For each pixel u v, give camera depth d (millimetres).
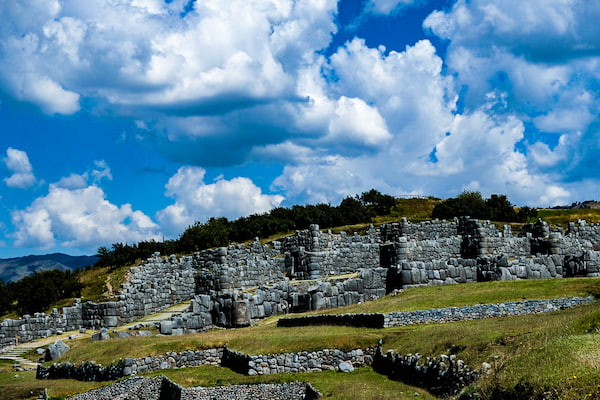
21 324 58469
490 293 45594
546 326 30219
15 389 43031
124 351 44156
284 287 55406
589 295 43188
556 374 22969
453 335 32688
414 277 53750
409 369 32406
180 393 37031
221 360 42688
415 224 68438
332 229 90812
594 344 24922
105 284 79875
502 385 24328
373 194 114312
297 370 38031
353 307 49188
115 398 40000
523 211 105938
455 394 27547
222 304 52469
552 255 56781
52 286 78000
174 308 61938
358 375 35250
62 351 49500
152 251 89562
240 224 103812
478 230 64188
